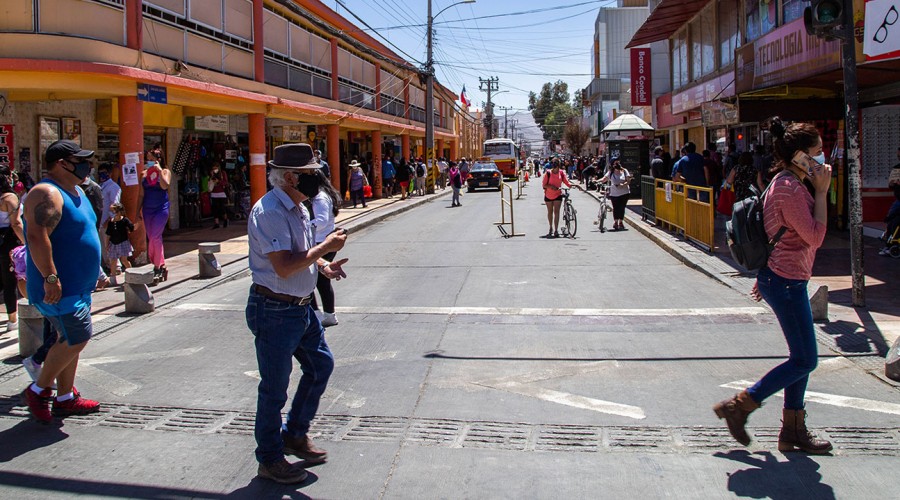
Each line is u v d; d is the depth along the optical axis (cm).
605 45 5550
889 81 1215
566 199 1620
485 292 995
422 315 857
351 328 796
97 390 595
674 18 2406
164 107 1606
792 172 430
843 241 1278
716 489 401
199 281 1100
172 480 425
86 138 1452
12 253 750
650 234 1529
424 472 430
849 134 778
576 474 423
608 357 664
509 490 405
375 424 509
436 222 2059
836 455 441
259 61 1819
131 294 881
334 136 2506
